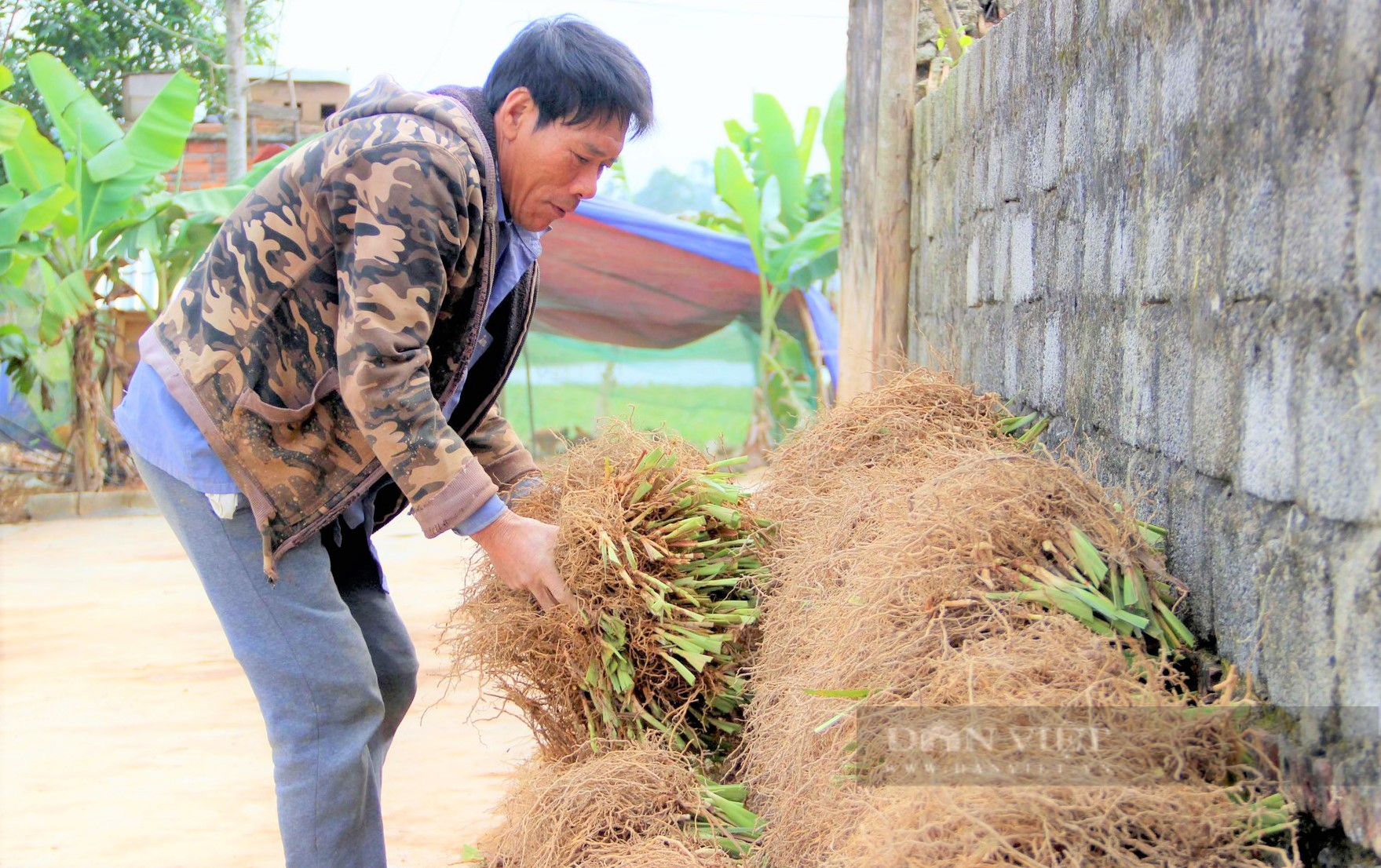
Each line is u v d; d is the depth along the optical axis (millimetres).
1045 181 2475
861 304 4676
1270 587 1378
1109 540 1599
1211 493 1566
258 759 3211
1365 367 1178
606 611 1956
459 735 3354
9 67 13852
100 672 4172
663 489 2057
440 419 1753
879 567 1665
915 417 2559
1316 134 1271
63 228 8555
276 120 12609
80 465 8891
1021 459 1771
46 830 2707
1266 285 1396
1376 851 1164
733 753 2045
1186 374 1663
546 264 10078
